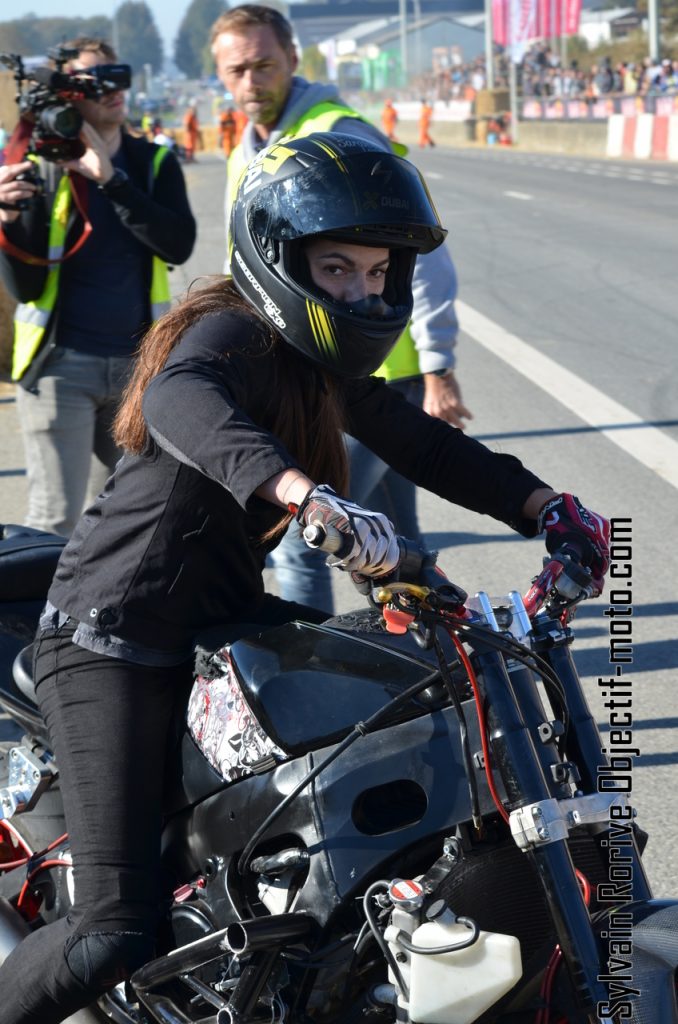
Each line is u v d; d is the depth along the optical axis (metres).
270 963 5.07
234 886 5.43
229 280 5.88
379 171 5.36
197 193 70.44
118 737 5.68
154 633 5.75
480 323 27.53
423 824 4.96
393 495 10.73
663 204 51.78
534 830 4.62
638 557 13.34
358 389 6.23
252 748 5.32
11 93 24.81
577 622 11.80
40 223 10.27
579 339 25.55
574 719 5.13
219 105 182.88
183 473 5.54
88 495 12.16
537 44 133.38
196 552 5.66
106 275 10.59
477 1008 4.60
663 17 146.25
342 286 5.48
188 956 5.33
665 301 29.70
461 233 44.62
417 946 4.65
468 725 4.96
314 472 5.90
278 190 5.36
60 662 5.89
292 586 9.67
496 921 5.07
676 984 4.61
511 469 5.97
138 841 5.62
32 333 10.45
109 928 5.50
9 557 7.27
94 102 10.69
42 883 6.60
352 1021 5.14
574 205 52.94
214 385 5.23
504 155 98.31
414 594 4.57
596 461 16.94
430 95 183.62
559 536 5.43
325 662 5.34
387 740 5.07
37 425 10.69
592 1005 4.48
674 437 17.95
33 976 5.67
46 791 6.71
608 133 88.88
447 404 10.47
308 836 5.11
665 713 9.83
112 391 10.73
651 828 8.23
